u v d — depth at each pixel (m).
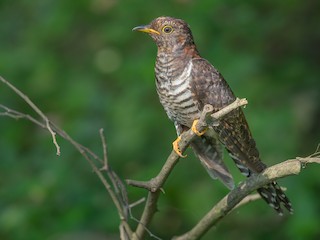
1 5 15.12
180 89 8.70
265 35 13.62
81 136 12.70
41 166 12.62
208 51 12.70
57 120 13.20
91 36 14.05
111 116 12.84
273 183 7.75
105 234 12.62
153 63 12.50
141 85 12.59
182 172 12.09
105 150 7.61
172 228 12.59
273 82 12.94
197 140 8.66
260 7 13.70
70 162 12.52
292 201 11.29
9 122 13.45
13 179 12.38
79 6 13.74
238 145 8.52
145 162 12.45
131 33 13.30
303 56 13.91
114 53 13.54
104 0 13.72
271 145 11.72
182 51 8.81
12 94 13.58
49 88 13.53
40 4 14.40
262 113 12.02
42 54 13.89
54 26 13.82
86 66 13.84
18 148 13.21
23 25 14.81
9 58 13.76
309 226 10.99
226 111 6.88
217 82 8.72
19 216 11.62
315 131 12.94
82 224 11.83
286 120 12.02
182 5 13.06
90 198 12.04
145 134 12.39
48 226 11.70
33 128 13.53
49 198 11.91
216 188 11.62
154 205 7.31
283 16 13.62
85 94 13.10
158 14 13.08
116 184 7.67
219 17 13.24
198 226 7.47
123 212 7.58
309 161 6.77
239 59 12.48
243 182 7.13
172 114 8.96
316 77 13.31
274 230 12.34
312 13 14.09
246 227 12.40
